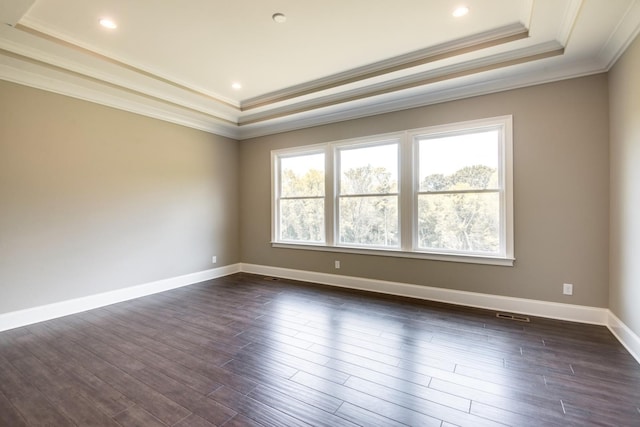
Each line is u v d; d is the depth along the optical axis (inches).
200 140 195.3
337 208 180.7
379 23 103.3
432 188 150.6
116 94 148.0
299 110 176.1
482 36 110.8
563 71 119.0
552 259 124.0
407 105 153.9
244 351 100.1
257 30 107.3
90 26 104.0
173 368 90.0
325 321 125.2
